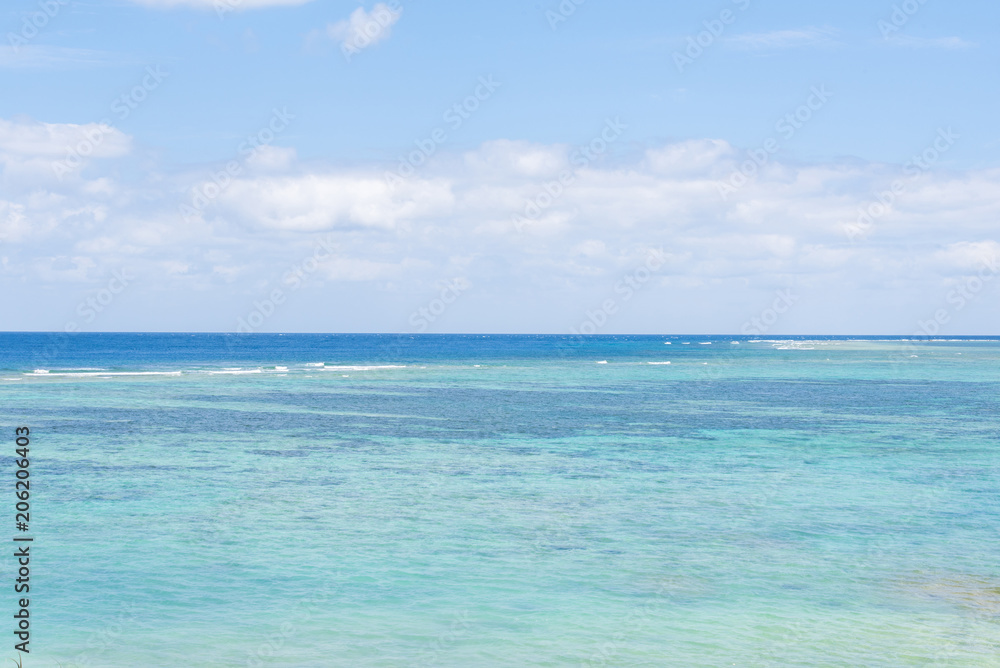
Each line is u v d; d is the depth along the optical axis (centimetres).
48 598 1383
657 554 1692
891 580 1528
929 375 8800
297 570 1557
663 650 1195
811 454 3102
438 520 1975
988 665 1149
